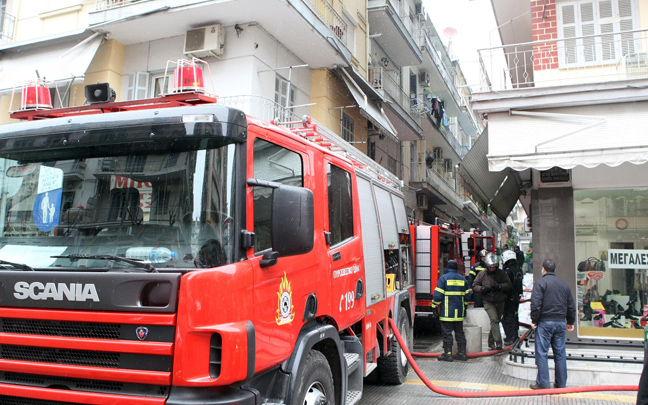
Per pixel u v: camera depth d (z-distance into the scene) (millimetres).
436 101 23953
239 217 2832
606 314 8312
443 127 25375
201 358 2516
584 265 8508
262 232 3092
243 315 2758
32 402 2828
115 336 2611
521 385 6809
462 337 8617
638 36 8711
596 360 6812
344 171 4789
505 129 7914
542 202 8672
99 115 3008
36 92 3547
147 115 2877
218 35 10984
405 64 21328
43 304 2754
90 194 3033
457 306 8516
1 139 3219
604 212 8508
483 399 6141
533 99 7754
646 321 8125
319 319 3920
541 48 9141
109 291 2609
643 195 8336
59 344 2699
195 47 11047
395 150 20812
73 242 2984
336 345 3936
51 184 3137
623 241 8375
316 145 4121
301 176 3771
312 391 3500
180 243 2770
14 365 2807
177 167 2881
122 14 10930
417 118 20703
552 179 8633
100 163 3051
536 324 6574
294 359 3275
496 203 11227
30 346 2799
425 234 11461
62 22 12258
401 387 6703
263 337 2947
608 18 8922
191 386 2479
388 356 6535
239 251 2811
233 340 2553
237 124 2869
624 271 8328
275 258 3043
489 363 8359
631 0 8836
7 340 2824
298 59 12969
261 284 2971
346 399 4172
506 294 9453
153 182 2910
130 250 2840
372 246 5520
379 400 6082
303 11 11062
